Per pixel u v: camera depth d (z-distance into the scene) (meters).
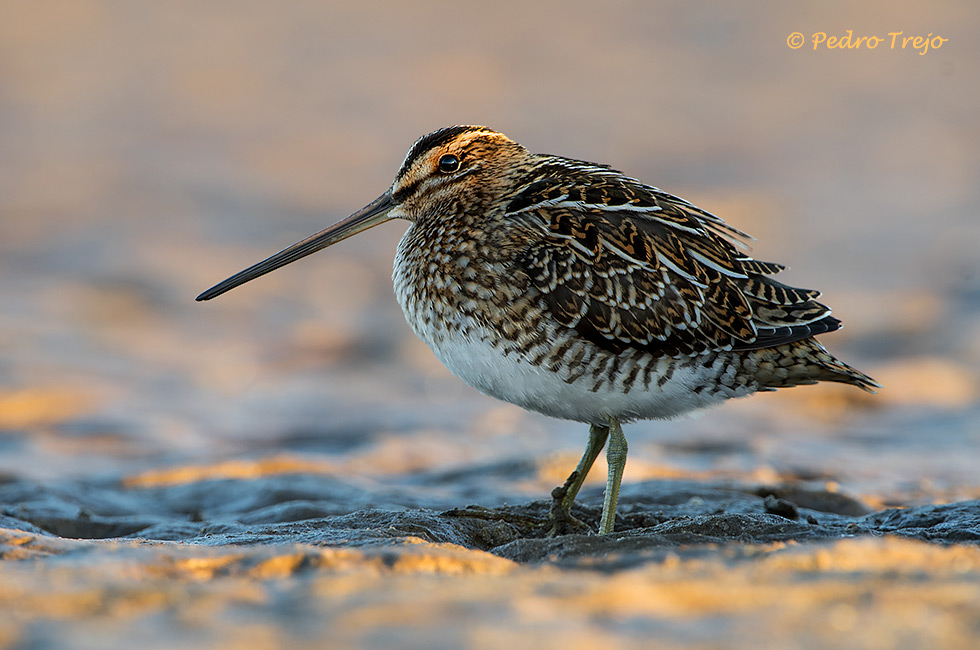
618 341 8.20
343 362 18.08
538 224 8.42
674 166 31.73
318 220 25.67
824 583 4.68
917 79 40.91
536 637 3.93
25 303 19.16
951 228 26.00
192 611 4.30
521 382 8.40
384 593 4.54
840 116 37.22
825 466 12.33
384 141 32.78
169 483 11.51
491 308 8.32
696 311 8.23
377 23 45.53
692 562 5.21
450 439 14.06
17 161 28.66
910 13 46.94
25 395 15.04
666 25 46.97
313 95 37.06
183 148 31.00
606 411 8.36
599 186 8.74
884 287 21.77
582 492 10.45
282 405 15.85
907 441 14.00
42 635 3.93
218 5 46.38
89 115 33.59
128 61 39.22
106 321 18.83
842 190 29.59
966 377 16.78
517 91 38.44
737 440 13.73
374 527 7.84
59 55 39.22
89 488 11.14
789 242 25.11
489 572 5.44
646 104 37.78
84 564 5.34
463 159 9.20
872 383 8.46
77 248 22.30
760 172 31.28
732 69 42.00
